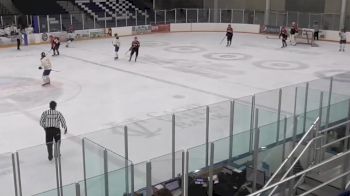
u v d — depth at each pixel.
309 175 8.45
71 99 13.91
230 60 20.98
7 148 9.78
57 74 17.67
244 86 15.77
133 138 7.40
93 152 6.63
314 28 28.19
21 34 25.30
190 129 7.92
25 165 6.66
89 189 6.07
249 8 34.09
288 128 8.66
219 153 7.57
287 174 7.52
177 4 36.97
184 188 6.89
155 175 6.63
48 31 26.86
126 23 30.39
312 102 9.59
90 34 28.56
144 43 26.66
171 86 15.70
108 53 22.92
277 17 31.12
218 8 35.47
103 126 11.26
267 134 8.27
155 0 36.62
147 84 15.99
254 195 6.05
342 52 23.62
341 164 8.76
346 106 9.89
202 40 28.22
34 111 12.59
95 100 13.80
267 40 28.47
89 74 17.70
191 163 7.09
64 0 33.75
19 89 15.19
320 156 8.66
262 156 8.27
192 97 14.19
